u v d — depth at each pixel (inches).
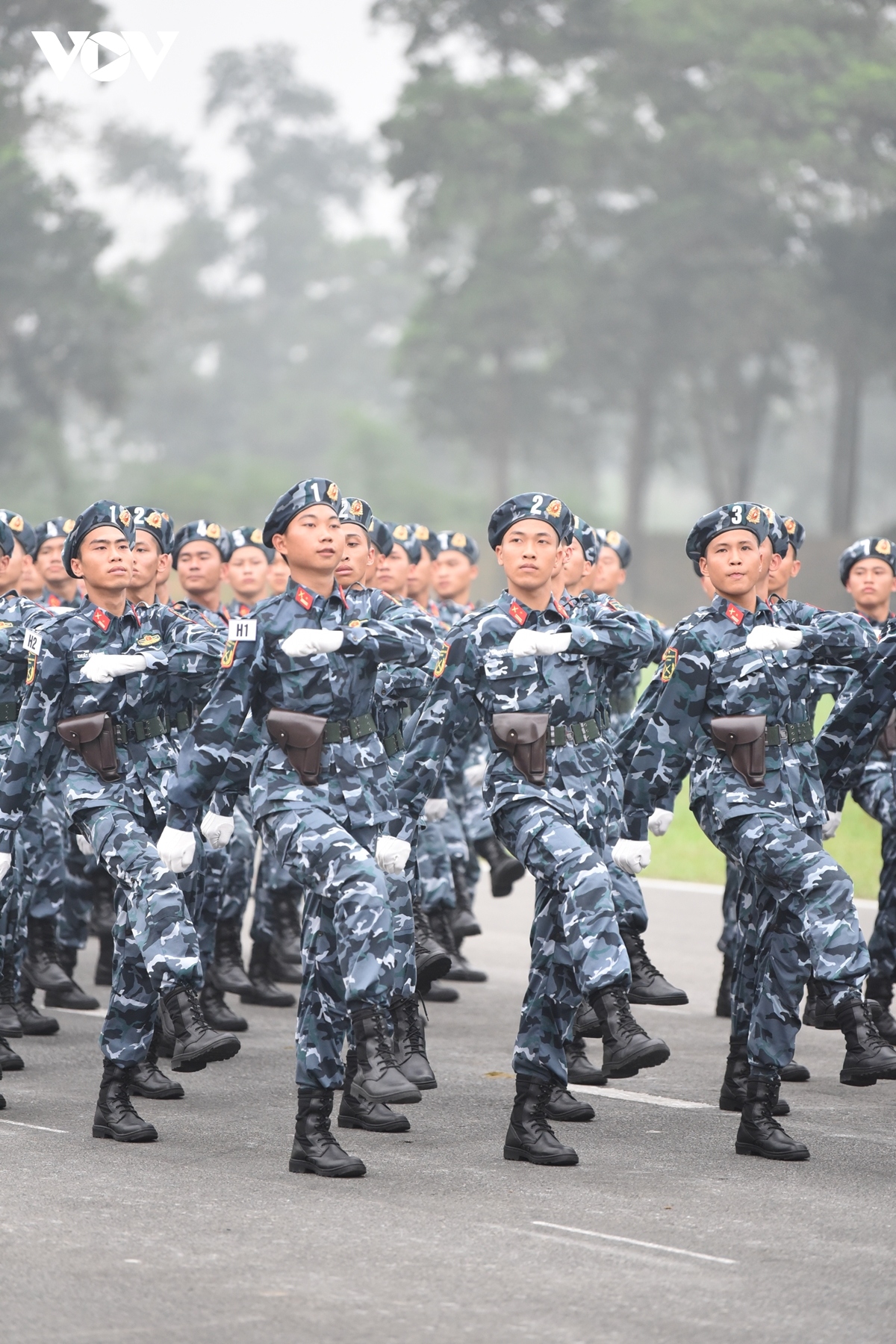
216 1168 477.4
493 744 495.5
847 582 740.7
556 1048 487.5
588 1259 401.7
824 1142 514.0
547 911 482.9
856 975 475.8
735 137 4288.9
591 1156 495.5
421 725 497.4
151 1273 389.7
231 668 475.8
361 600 568.7
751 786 503.5
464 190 4616.1
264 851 742.5
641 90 4488.2
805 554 4626.0
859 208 4498.0
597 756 504.4
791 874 487.2
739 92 4308.6
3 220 4913.9
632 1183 466.3
